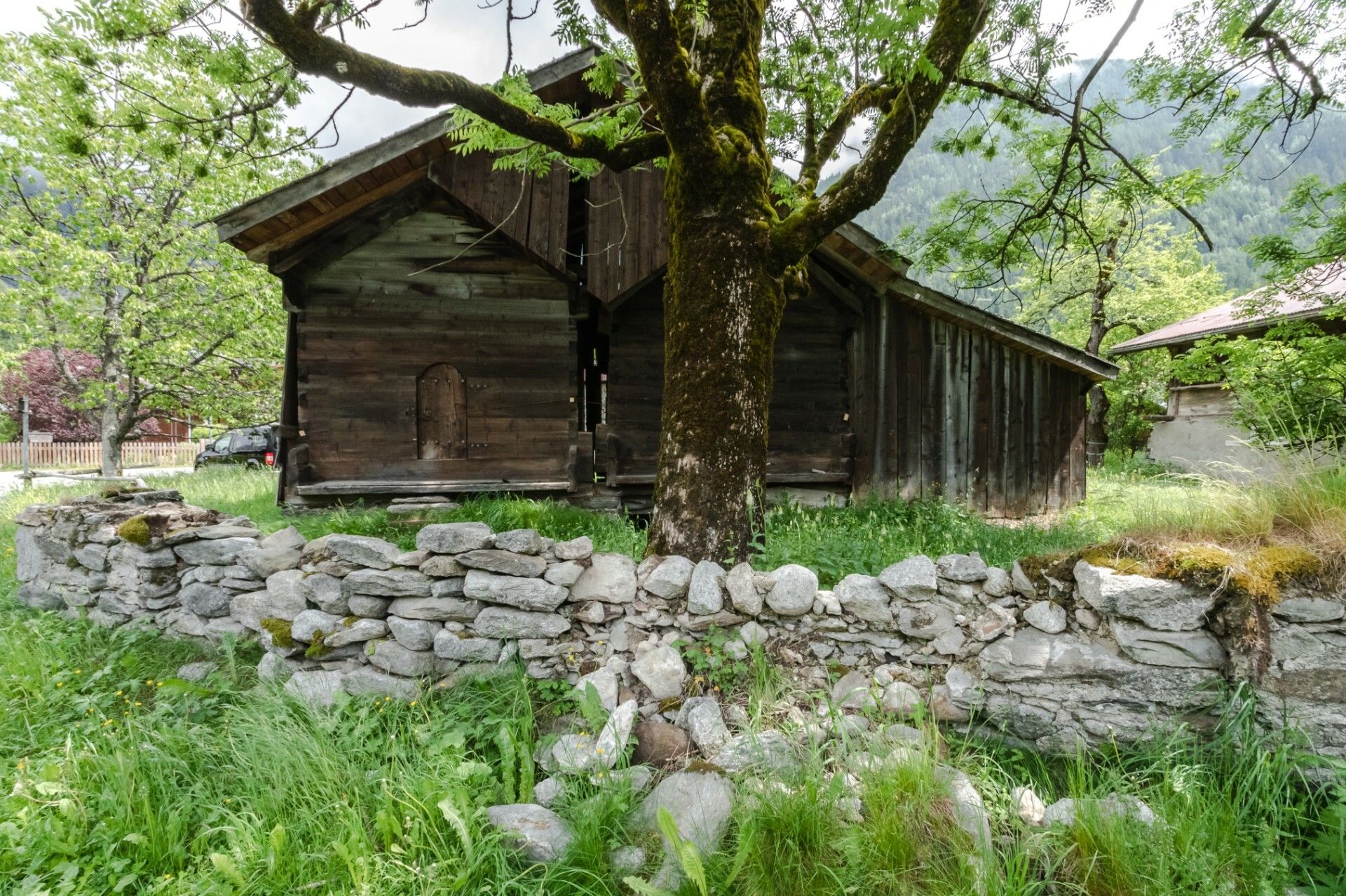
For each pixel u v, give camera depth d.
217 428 12.68
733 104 3.38
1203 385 12.53
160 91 8.52
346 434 6.29
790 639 2.76
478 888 1.82
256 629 3.11
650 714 2.59
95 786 2.19
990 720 2.54
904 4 2.61
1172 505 2.93
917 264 7.74
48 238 9.56
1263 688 2.21
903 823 1.88
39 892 1.78
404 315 6.37
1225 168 6.26
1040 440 7.83
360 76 2.55
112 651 3.27
